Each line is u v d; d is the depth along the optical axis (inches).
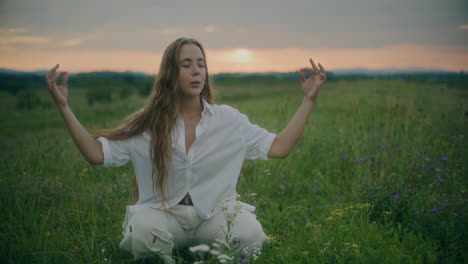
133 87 1152.8
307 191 160.9
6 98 954.7
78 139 90.7
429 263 89.5
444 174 147.3
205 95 105.2
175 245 98.5
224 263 85.9
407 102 286.5
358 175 155.7
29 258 92.4
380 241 97.6
